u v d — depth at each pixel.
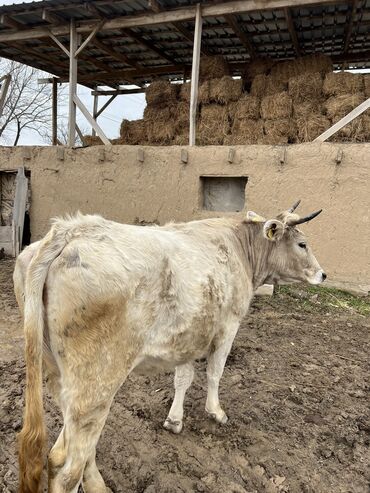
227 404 3.93
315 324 6.00
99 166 8.70
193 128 8.18
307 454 3.31
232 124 9.37
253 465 3.17
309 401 4.03
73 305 2.18
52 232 2.29
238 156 7.74
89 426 2.27
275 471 3.12
